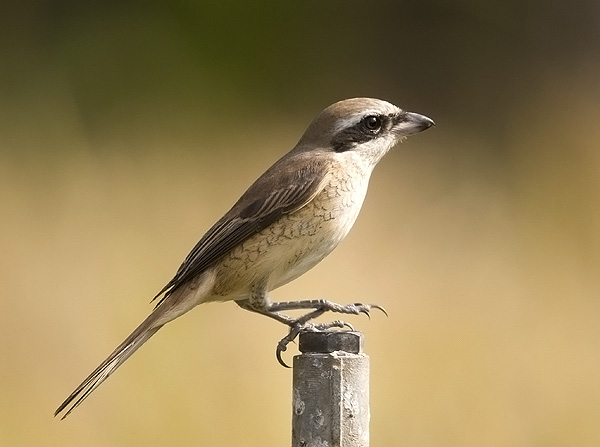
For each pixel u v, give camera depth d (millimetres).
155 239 12984
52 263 12148
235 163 15469
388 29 23219
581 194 15125
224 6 21344
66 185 13664
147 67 19422
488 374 11781
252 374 10883
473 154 17688
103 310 11617
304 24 22500
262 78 21312
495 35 23203
